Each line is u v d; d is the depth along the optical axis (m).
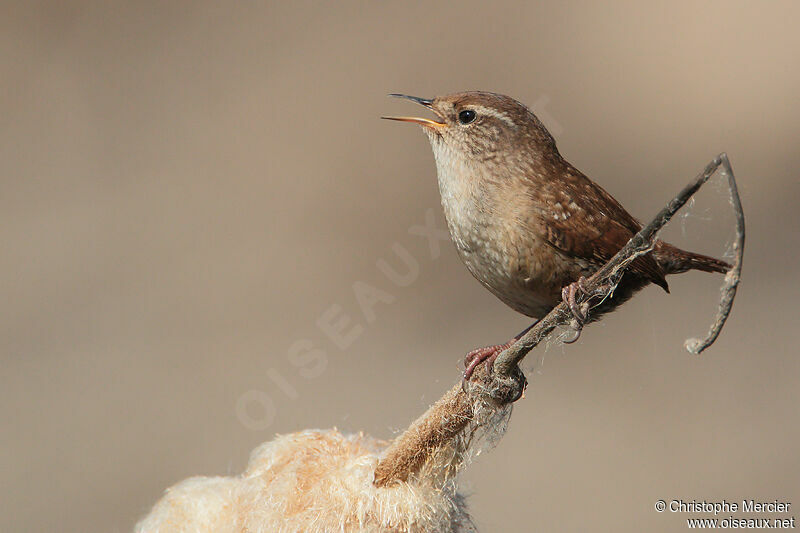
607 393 10.84
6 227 11.87
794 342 11.24
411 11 15.03
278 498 3.36
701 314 11.75
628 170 12.95
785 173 12.95
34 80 13.55
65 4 14.58
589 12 15.42
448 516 3.42
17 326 10.84
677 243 12.27
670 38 15.11
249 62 13.95
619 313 12.05
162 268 11.38
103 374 10.19
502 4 15.01
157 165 12.57
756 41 15.10
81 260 11.57
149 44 14.21
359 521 3.29
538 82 13.85
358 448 3.57
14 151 12.60
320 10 14.98
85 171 12.67
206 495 3.47
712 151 13.19
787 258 12.38
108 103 13.37
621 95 13.80
